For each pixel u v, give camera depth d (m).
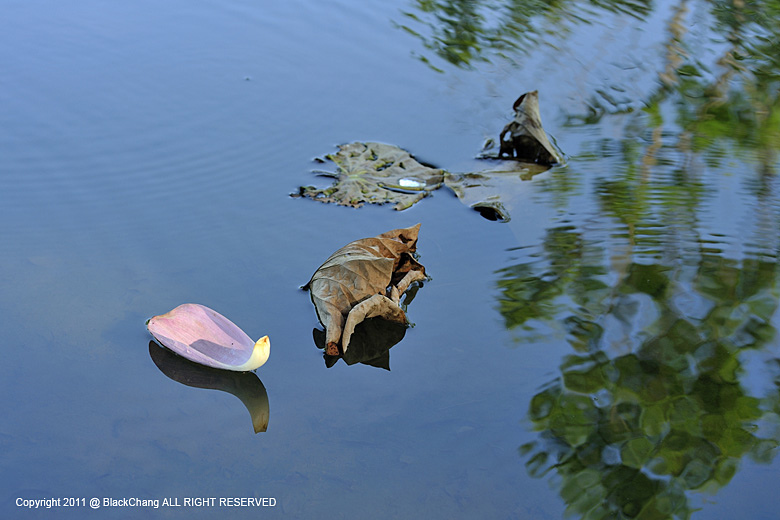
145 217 3.40
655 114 4.59
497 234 3.38
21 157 3.90
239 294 2.86
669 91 4.84
